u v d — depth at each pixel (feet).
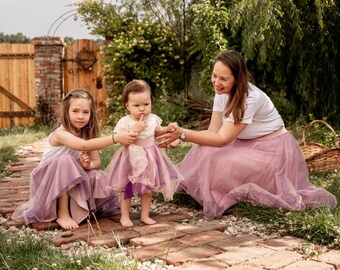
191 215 11.63
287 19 25.95
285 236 9.76
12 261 7.92
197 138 10.90
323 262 8.11
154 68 37.17
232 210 11.63
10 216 11.53
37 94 38.42
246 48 26.61
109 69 36.63
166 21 36.91
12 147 23.79
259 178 11.84
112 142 10.22
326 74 26.27
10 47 38.32
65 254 8.33
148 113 10.52
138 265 7.84
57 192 10.29
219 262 8.11
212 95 31.96
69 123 10.87
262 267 7.86
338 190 13.12
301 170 12.59
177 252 8.64
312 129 25.12
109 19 37.47
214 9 31.35
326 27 25.25
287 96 28.40
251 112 11.32
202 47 31.96
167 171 10.59
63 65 38.70
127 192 10.53
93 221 10.98
